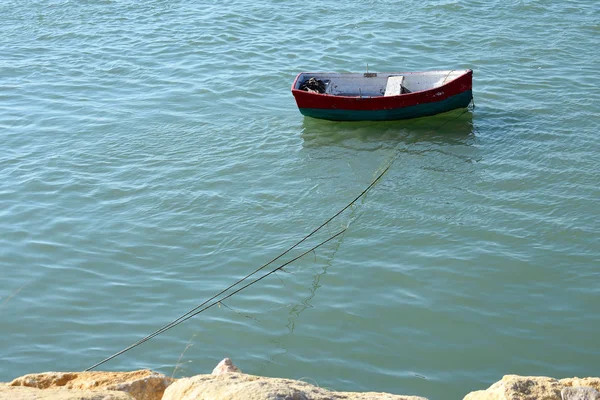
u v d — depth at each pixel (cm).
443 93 2119
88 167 1942
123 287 1473
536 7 2948
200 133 2119
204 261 1550
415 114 2158
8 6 3244
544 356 1249
